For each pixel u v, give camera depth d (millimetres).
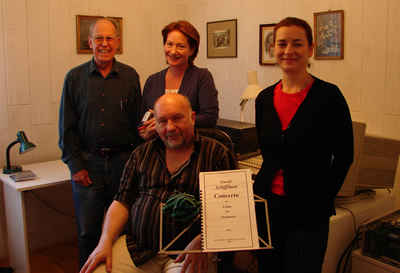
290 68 1685
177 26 2213
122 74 2496
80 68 2469
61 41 3215
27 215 3199
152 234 1768
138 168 1874
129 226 1906
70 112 2441
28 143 2750
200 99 2248
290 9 2998
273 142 1744
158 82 2354
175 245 1730
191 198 1540
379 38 2521
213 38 3656
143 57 3740
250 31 3328
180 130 1750
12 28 2969
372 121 2607
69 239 3443
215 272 1782
